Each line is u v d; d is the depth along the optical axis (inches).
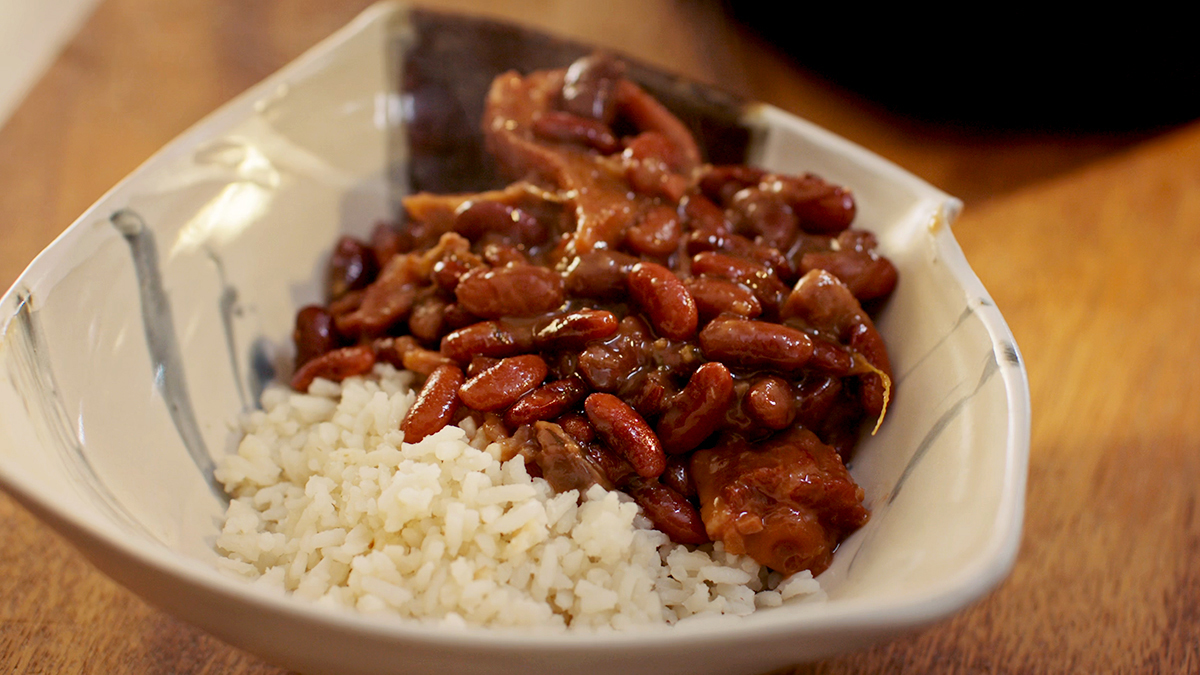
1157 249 14.5
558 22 16.8
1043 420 13.2
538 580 10.9
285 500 11.7
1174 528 12.5
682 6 17.3
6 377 10.5
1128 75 15.0
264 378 12.5
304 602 9.8
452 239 12.6
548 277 11.9
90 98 15.3
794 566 11.2
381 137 13.7
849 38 15.8
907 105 16.1
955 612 9.8
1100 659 11.7
